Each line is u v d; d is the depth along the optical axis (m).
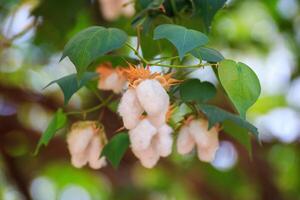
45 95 2.13
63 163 2.57
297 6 2.20
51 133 1.37
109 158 1.35
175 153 2.20
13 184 2.37
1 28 1.88
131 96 1.24
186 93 1.29
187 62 1.53
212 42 2.06
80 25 1.91
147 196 2.44
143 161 1.28
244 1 2.24
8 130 2.12
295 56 2.24
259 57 2.37
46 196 2.78
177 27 1.24
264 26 2.33
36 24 1.71
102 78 1.36
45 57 2.13
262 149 2.24
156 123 1.24
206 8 1.34
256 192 2.32
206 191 2.36
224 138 2.12
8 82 2.14
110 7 1.58
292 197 2.44
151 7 1.36
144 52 1.40
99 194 2.81
